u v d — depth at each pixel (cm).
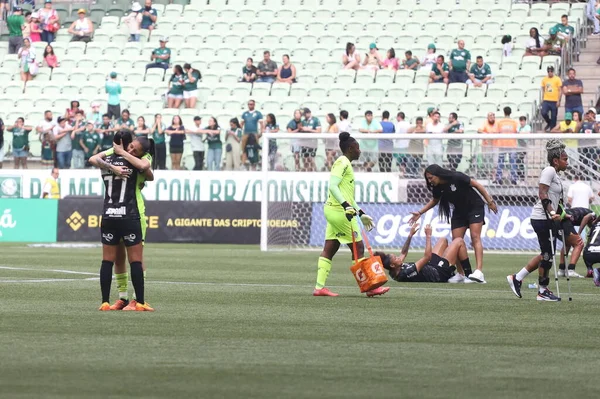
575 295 5384
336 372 2878
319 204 10125
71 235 10700
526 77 12175
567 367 2992
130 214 4306
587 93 12025
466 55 12225
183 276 6450
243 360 3072
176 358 3097
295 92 12525
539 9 13225
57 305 4581
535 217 4984
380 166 9944
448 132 10844
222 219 10606
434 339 3572
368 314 4350
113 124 11138
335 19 13638
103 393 2564
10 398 2491
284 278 6381
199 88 12638
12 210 10869
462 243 6134
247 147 10881
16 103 12938
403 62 12612
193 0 14375
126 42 13975
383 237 9881
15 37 13862
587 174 9294
